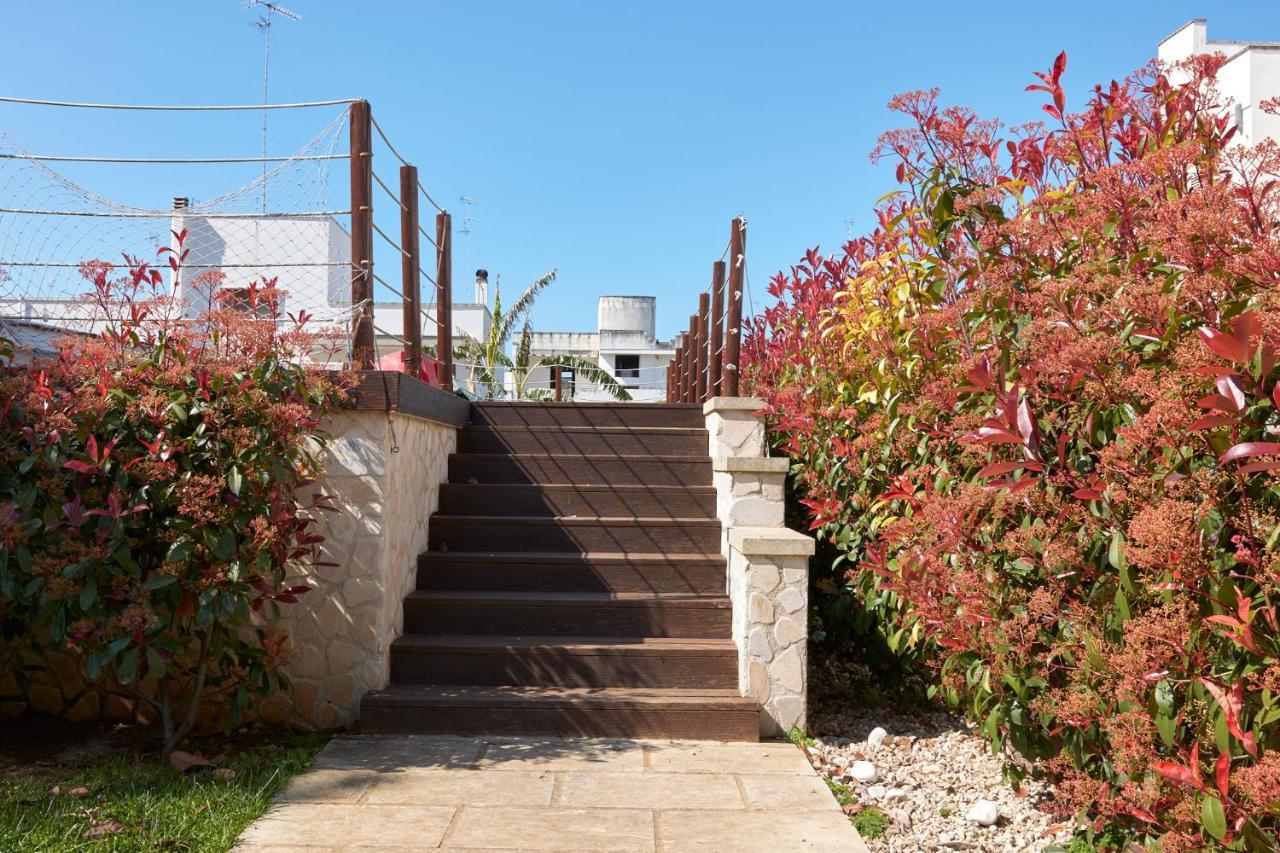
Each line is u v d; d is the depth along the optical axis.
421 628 5.17
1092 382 2.71
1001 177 3.79
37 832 3.15
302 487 4.48
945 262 3.92
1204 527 2.34
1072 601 2.85
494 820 3.45
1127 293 2.70
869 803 3.77
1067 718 2.78
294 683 4.62
